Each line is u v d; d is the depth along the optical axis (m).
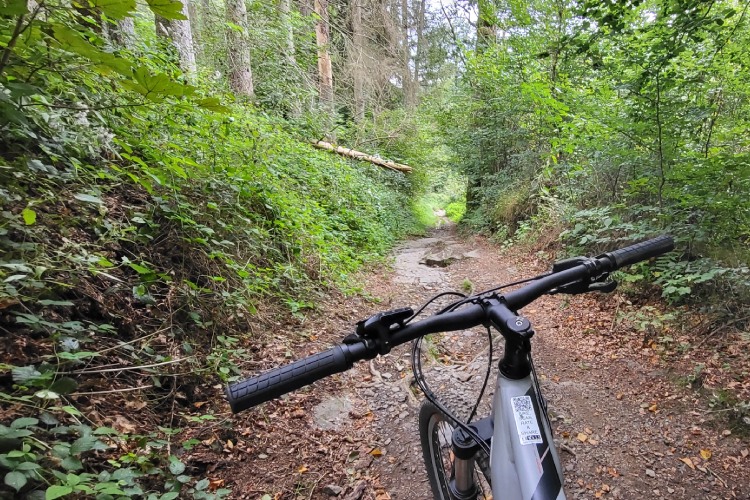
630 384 3.25
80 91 2.81
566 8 6.97
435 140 14.57
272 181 5.21
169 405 2.44
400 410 2.96
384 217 10.25
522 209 8.78
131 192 3.27
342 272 5.52
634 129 4.39
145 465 1.87
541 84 5.66
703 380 3.10
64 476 1.43
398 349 3.86
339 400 3.02
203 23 8.77
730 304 3.69
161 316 2.78
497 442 1.13
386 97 14.27
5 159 2.39
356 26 11.83
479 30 10.06
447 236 12.43
